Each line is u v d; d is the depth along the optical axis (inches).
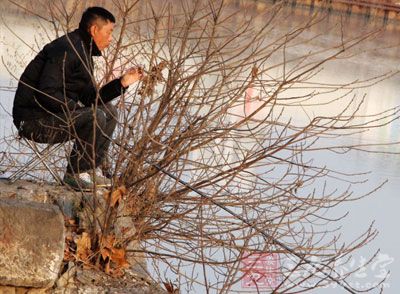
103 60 596.1
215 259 536.7
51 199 470.9
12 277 393.7
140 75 500.1
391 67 2154.3
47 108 490.3
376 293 596.4
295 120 1085.1
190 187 502.9
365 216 729.6
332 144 992.9
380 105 1487.5
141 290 436.5
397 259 655.1
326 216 704.4
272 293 455.5
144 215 508.7
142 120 508.7
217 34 514.9
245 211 518.9
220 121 522.0
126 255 463.2
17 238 394.9
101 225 459.8
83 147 481.4
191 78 500.1
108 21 492.7
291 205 550.9
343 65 1991.9
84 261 438.9
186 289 500.7
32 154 538.9
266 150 512.1
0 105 695.7
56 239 399.2
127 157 503.5
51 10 577.0
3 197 451.8
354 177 857.5
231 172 513.0
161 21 531.2
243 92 506.9
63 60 478.0
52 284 401.1
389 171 899.4
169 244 514.6
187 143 512.4
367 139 1087.6
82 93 493.4
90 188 490.6
